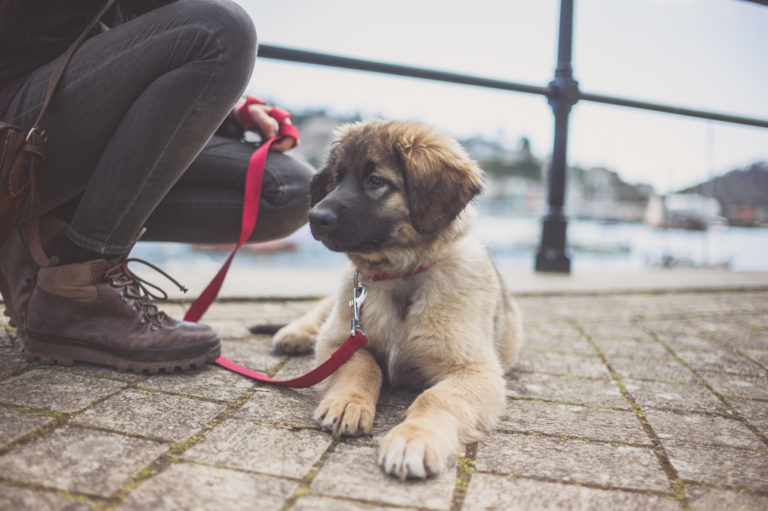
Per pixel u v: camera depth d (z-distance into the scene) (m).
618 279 2.85
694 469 0.97
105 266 1.14
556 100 2.70
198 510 0.82
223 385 1.15
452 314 1.20
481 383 1.13
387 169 1.24
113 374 1.15
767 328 1.86
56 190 1.15
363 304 1.25
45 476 0.85
